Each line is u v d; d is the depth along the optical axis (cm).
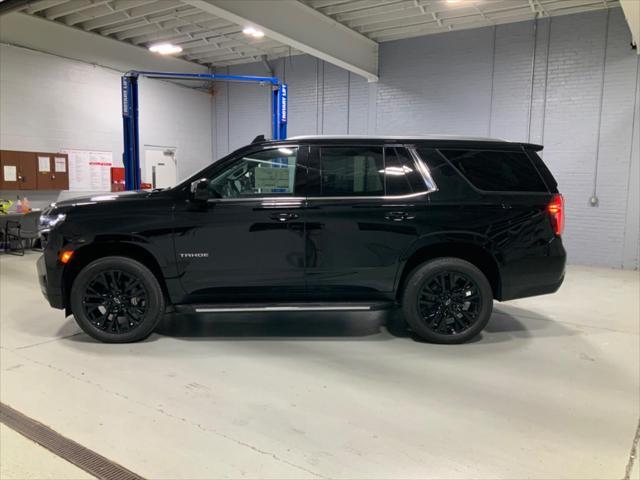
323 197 394
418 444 252
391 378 336
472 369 354
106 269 392
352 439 256
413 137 410
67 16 930
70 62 962
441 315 404
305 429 266
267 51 1129
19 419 276
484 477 224
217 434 260
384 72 1014
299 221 389
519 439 258
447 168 399
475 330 403
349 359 372
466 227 389
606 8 797
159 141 1163
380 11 841
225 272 393
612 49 800
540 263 398
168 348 394
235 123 1259
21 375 337
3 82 866
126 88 809
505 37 885
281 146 402
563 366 362
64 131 963
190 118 1235
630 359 378
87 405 293
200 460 236
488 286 399
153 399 301
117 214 386
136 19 928
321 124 1115
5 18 855
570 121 844
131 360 366
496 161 404
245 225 388
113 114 1049
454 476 225
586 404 300
